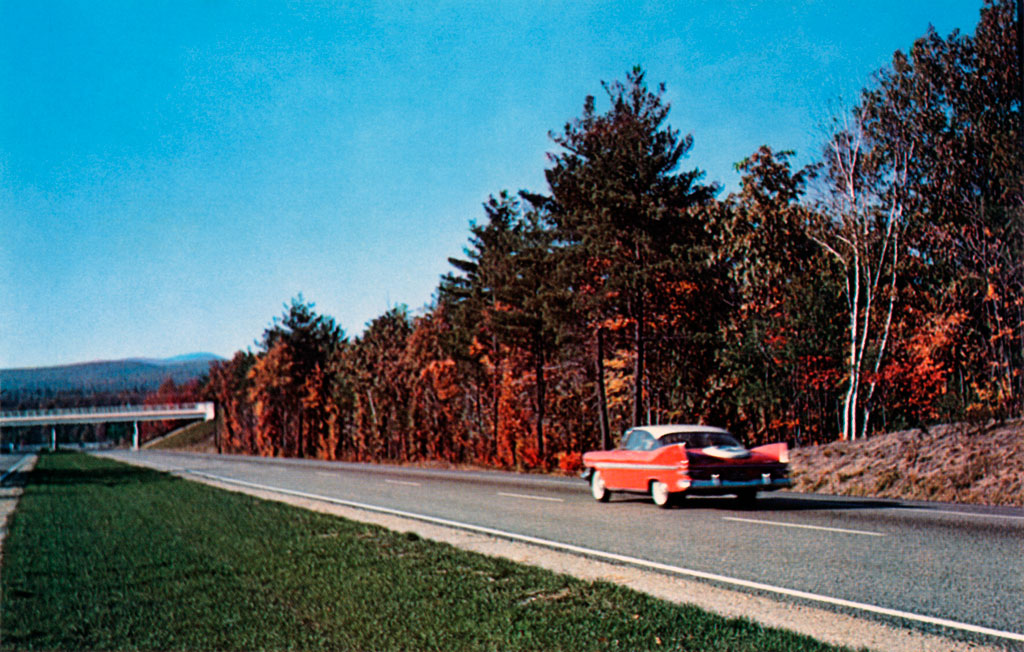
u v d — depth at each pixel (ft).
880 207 108.27
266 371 298.56
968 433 55.62
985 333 99.25
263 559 31.71
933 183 101.55
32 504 62.90
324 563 30.53
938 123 99.35
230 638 20.06
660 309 111.14
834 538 32.45
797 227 117.39
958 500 46.50
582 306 106.11
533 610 22.07
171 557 32.68
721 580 25.85
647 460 47.19
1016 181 93.50
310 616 22.06
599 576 27.71
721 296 118.83
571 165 115.34
